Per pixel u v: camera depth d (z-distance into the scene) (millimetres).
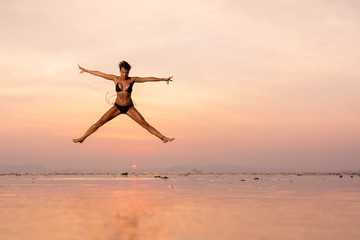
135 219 15023
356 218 15570
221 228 13070
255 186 42594
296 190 34406
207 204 20797
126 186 42500
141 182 57000
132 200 23125
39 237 11461
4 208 18594
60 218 15219
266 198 24891
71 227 13156
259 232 12406
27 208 18594
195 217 15617
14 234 11906
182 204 20750
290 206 19953
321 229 13008
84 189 35562
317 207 19547
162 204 20719
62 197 25344
